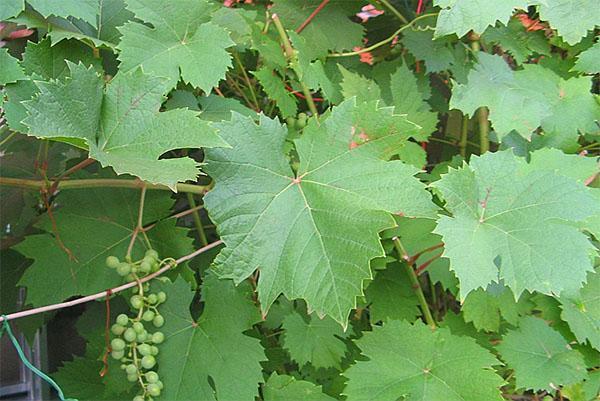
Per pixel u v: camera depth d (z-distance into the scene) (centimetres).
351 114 72
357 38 95
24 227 94
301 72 84
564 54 93
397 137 72
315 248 70
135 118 70
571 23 83
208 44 76
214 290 81
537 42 91
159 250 85
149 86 71
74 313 109
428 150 98
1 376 111
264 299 70
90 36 79
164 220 86
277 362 88
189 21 78
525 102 83
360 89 85
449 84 95
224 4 92
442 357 78
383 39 98
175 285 81
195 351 79
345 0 95
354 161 72
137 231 84
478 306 85
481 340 86
